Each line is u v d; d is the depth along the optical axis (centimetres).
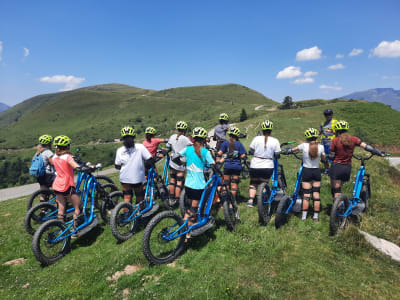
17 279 437
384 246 460
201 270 401
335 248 456
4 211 898
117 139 17650
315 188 552
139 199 591
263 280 370
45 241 488
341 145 546
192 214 466
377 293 348
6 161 13238
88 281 406
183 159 481
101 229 604
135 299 350
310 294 341
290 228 529
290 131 3300
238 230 513
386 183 917
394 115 5131
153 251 443
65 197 546
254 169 593
